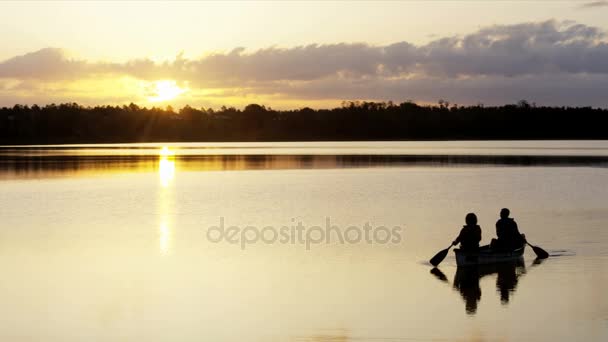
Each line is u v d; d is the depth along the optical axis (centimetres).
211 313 1599
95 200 3925
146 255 2238
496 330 1453
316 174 5988
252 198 3984
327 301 1684
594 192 4200
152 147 16262
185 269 2027
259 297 1722
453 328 1472
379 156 9575
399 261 2127
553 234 2577
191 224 2925
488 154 9869
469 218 2084
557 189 4428
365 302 1670
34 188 4706
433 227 2812
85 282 1886
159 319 1556
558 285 1803
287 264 2086
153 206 3609
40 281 1897
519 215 3156
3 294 1767
